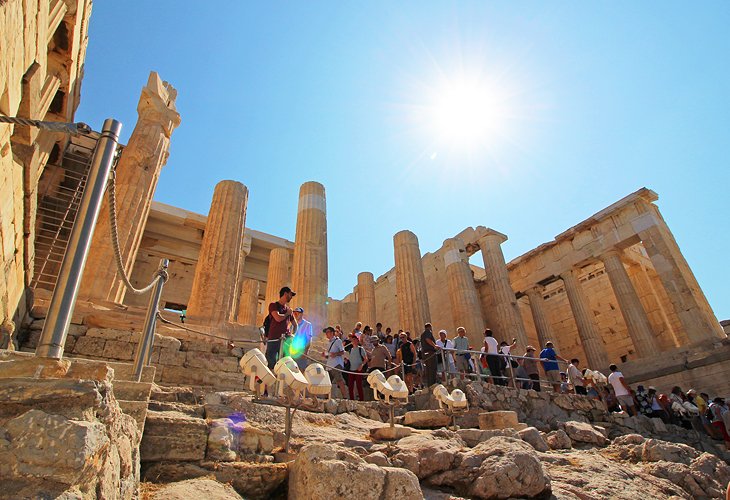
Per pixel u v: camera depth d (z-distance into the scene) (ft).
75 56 32.83
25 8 16.01
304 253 57.16
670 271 69.67
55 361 9.20
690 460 26.45
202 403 19.01
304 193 62.85
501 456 16.96
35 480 7.31
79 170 52.16
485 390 34.71
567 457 23.59
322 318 53.52
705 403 48.44
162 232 75.51
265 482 13.70
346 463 12.79
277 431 17.69
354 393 37.42
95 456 8.25
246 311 74.59
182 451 13.67
